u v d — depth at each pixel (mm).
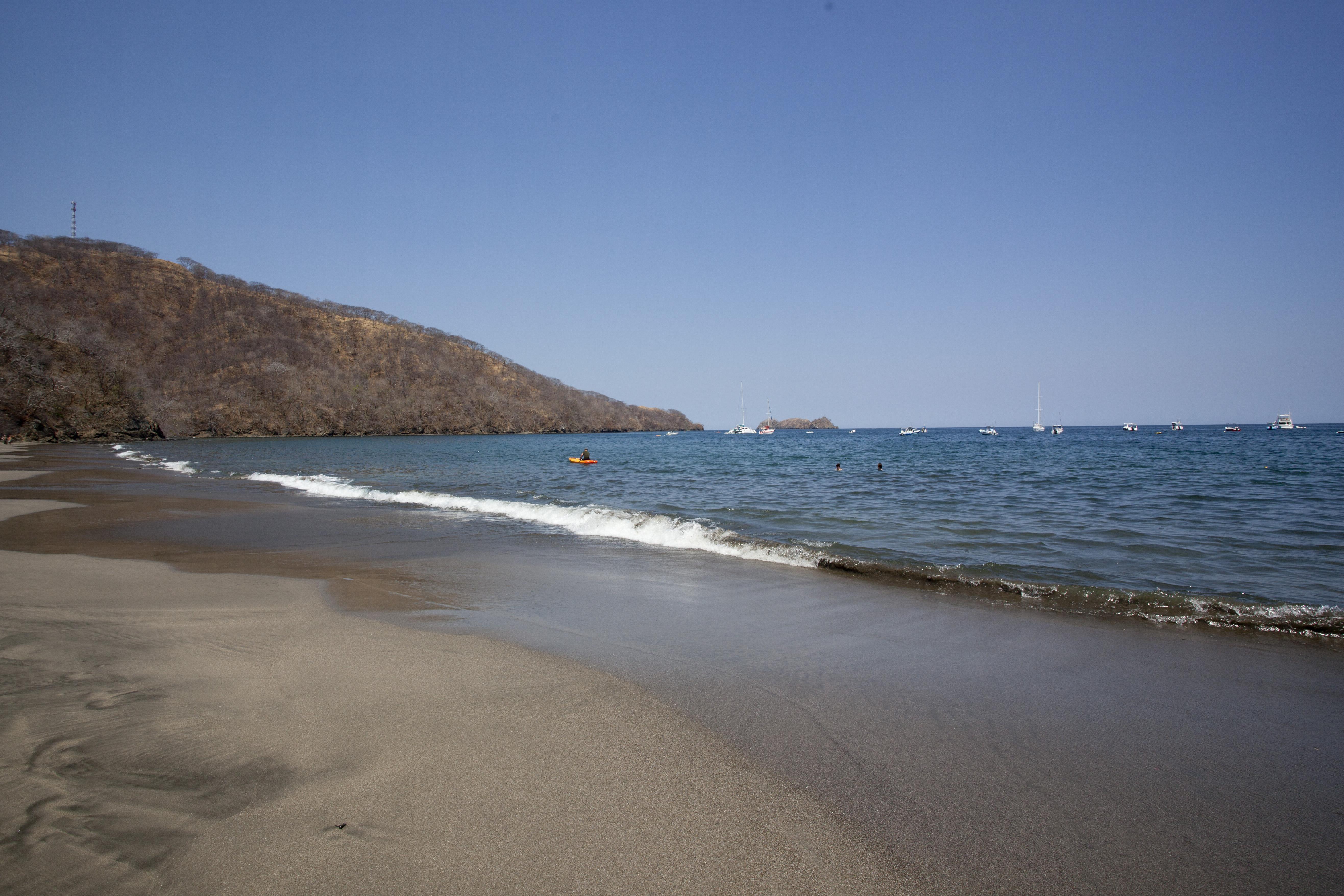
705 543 9648
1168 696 4219
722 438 116500
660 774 3145
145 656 4574
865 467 29891
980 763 3336
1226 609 5871
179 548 9422
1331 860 2564
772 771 3207
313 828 2582
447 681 4281
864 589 7129
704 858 2498
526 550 9438
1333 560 8406
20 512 13398
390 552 9250
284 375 109812
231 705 3764
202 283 130625
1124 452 43250
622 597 6754
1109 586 7047
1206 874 2484
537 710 3854
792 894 2305
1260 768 3311
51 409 61406
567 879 2342
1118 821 2832
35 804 2654
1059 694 4242
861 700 4121
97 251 122000
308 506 14898
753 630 5621
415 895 2225
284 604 6246
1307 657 4957
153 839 2461
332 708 3779
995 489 18422
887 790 3049
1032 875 2457
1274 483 19359
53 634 5020
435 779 3010
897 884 2385
